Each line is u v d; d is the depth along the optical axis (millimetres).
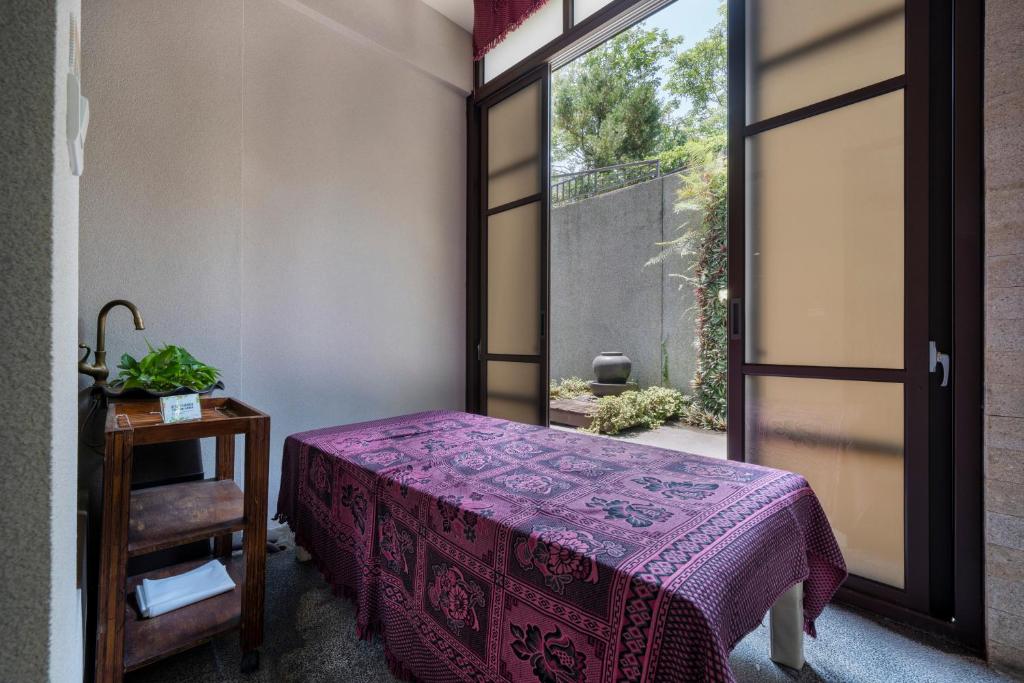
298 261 2672
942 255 1646
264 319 2539
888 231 1739
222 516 1458
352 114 2908
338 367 2857
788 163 1983
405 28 3105
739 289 2113
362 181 2967
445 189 3477
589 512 1111
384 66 3080
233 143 2396
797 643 1436
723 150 6328
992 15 1450
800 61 1945
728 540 968
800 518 1247
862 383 1803
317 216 2752
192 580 1591
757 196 2074
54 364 490
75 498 722
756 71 2068
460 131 3580
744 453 2107
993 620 1459
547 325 3086
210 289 2326
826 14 1879
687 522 1050
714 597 802
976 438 1540
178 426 1303
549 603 941
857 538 1824
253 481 1433
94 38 2004
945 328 1642
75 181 796
